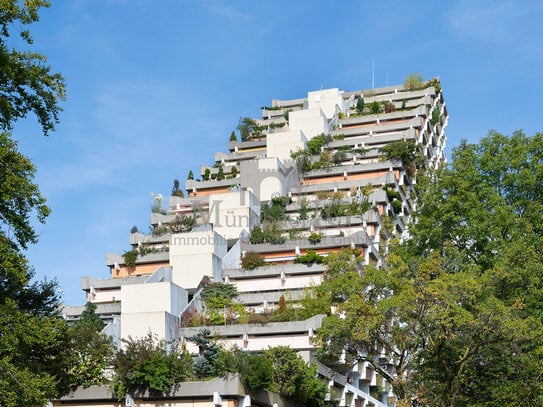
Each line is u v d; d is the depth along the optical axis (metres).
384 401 64.50
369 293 45.94
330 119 109.81
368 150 96.00
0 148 32.16
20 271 33.22
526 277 47.91
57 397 41.66
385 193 84.31
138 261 75.25
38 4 34.44
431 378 46.56
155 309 60.78
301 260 68.81
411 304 42.78
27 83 35.50
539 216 54.19
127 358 41.25
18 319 33.41
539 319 44.94
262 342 58.06
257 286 68.56
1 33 34.72
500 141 58.41
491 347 43.59
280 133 98.94
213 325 59.97
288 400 44.97
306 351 49.31
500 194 57.03
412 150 93.12
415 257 54.34
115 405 41.28
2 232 33.59
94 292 71.94
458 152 59.19
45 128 36.91
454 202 56.12
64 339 39.78
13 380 31.75
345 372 57.03
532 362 43.62
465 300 44.28
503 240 52.53
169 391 40.56
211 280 67.75
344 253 53.34
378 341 45.28
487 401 46.12
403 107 115.38
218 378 40.25
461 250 55.41
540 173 55.41
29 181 33.84
